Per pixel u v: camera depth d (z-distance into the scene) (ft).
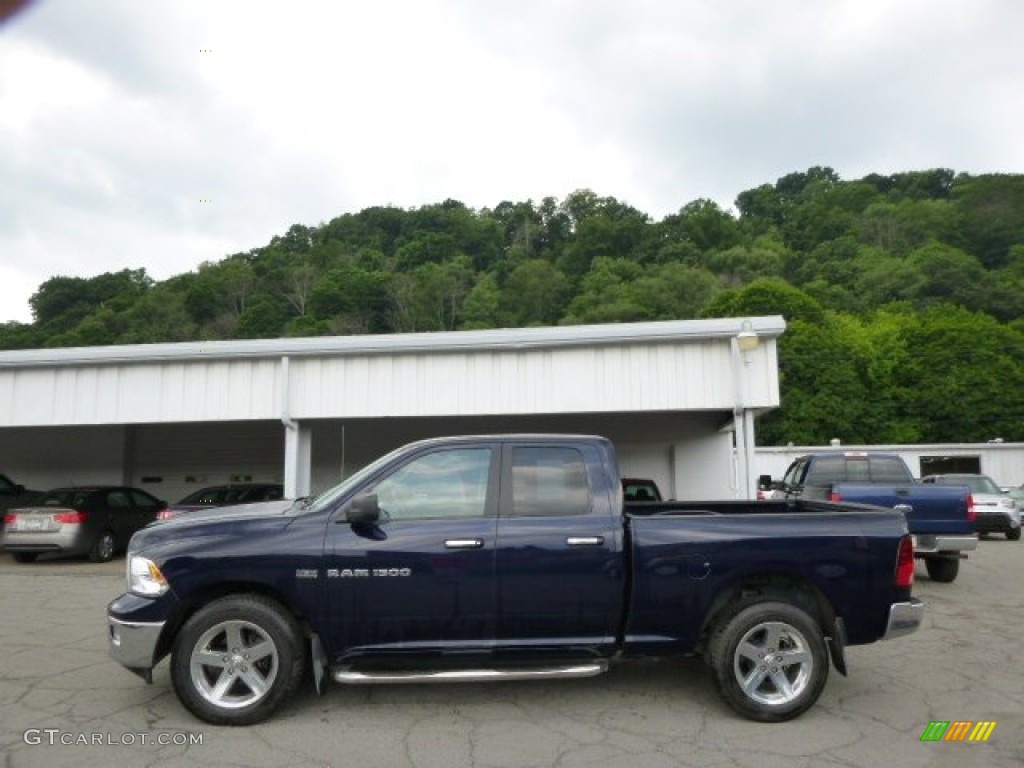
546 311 247.91
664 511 21.48
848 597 16.60
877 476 39.58
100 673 19.99
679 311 204.44
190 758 14.23
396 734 15.47
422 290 257.55
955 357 144.36
